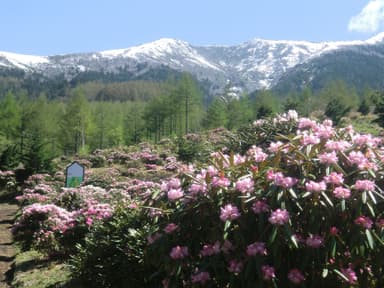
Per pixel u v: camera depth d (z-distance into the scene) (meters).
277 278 3.34
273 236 3.14
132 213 5.56
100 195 9.84
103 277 5.21
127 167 20.08
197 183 3.84
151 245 3.80
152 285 4.91
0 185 18.98
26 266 6.96
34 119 44.84
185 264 3.60
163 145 25.50
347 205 3.36
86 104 49.91
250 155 4.22
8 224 11.34
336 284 3.39
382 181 3.53
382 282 3.50
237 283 3.40
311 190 3.29
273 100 55.62
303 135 3.81
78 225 6.87
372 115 35.94
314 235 3.28
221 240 3.49
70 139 48.31
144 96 154.12
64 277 6.03
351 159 3.61
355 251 3.36
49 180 18.33
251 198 3.40
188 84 50.34
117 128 54.34
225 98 58.66
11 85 192.25
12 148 21.58
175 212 3.77
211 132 27.69
